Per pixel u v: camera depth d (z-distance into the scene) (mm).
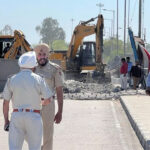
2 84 47875
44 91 10977
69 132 20531
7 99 11000
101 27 58969
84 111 28781
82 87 47094
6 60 48500
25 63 10977
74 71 62938
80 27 61719
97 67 57375
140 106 28688
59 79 12750
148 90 15180
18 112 10797
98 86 48719
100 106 32156
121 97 36188
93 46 64062
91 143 17938
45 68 12758
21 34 54906
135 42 51188
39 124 10844
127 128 21984
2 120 23984
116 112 28688
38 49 12781
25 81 10867
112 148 17016
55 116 12664
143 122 21203
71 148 16938
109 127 22172
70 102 34844
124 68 45688
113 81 72750
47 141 12695
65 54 65875
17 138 10766
